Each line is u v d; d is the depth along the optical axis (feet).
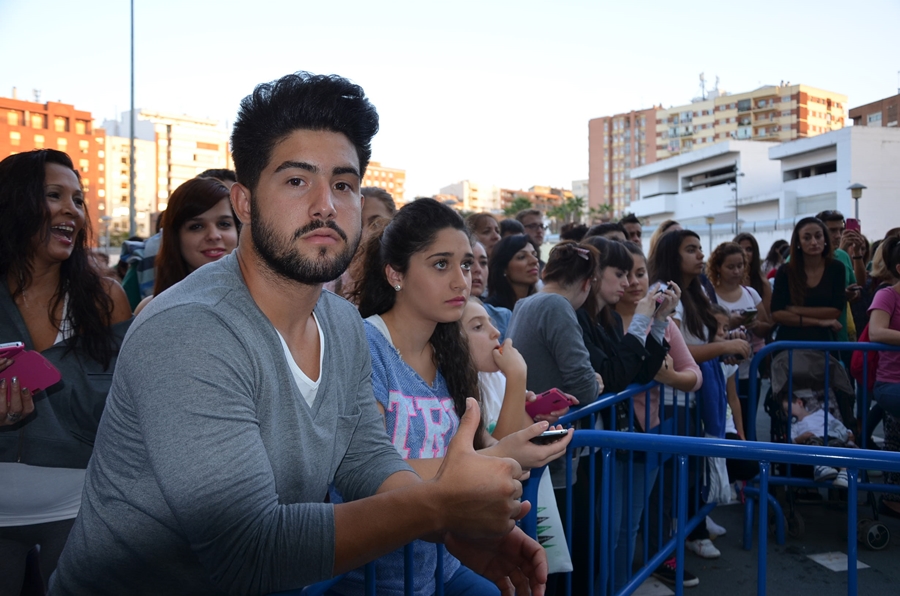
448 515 3.32
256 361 3.48
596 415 8.64
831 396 12.69
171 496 3.03
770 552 11.05
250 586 3.14
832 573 10.23
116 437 3.51
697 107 317.01
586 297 9.49
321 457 3.92
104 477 3.59
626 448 5.40
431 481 3.38
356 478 4.37
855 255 22.03
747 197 209.15
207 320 3.33
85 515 3.69
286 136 3.60
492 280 12.98
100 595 3.69
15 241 6.24
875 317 12.39
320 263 3.61
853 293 17.84
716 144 219.61
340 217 3.69
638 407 10.16
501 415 6.56
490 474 3.34
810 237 16.21
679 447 5.22
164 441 3.06
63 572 3.77
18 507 6.13
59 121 272.92
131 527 3.49
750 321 12.91
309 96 3.63
